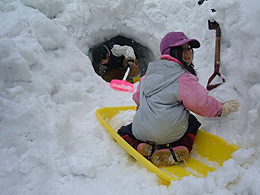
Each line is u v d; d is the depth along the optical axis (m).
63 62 2.35
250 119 1.57
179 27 3.13
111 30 3.45
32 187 1.36
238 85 1.74
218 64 1.89
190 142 1.73
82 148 1.80
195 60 2.32
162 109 1.61
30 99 1.75
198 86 1.62
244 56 1.72
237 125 1.67
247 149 1.53
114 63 3.53
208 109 1.63
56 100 2.11
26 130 1.58
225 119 1.74
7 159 1.43
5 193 1.31
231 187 1.38
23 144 1.53
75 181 1.49
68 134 1.87
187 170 1.66
